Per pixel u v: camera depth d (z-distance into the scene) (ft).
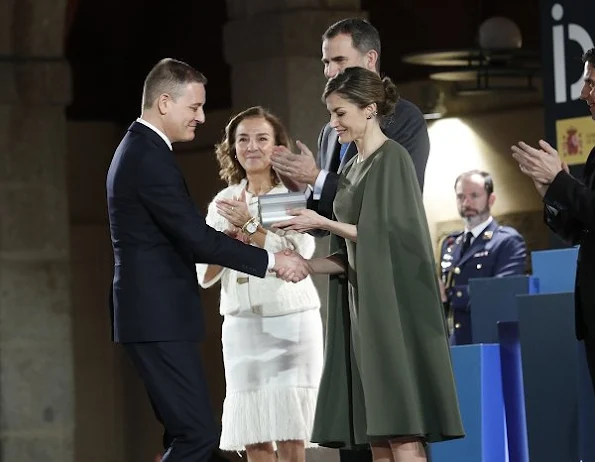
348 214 39.65
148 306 40.55
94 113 111.45
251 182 48.14
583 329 39.37
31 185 78.43
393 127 41.91
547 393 43.96
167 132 41.37
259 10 73.72
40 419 78.23
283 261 40.68
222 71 104.94
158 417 41.70
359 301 38.63
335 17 73.20
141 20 109.40
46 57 78.13
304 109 72.79
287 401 47.06
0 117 77.87
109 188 41.11
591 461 42.32
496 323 49.49
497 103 89.25
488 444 45.65
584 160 62.34
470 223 62.34
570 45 62.75
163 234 40.86
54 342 78.54
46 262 78.59
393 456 39.45
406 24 95.61
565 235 40.27
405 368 38.27
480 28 78.07
